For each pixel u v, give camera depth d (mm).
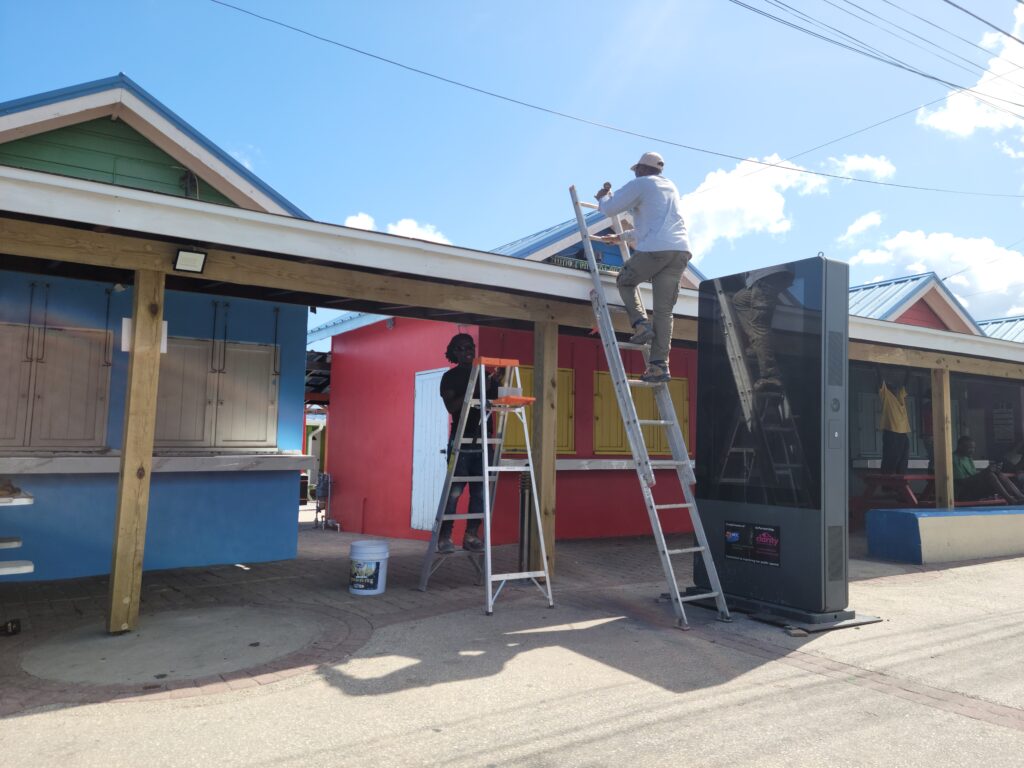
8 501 4562
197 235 4754
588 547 9070
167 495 7332
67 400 6816
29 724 3352
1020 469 13523
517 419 9266
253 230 4961
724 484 5945
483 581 6707
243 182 7883
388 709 3543
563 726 3350
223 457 7305
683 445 5652
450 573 7109
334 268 5668
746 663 4324
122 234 4793
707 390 6191
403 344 10594
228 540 7629
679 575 7203
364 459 11359
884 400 11625
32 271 6086
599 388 10086
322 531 11625
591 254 6449
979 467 13891
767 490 5594
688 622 5289
